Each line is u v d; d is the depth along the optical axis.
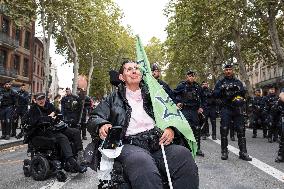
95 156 3.15
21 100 14.83
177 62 41.69
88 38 40.00
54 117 6.78
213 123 13.95
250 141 13.53
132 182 2.76
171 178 2.96
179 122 3.12
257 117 15.20
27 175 7.05
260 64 58.69
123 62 3.54
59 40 41.12
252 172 7.13
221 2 22.53
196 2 24.94
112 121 3.28
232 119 8.86
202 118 9.48
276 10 21.78
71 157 6.73
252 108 15.47
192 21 26.38
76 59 34.53
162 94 3.30
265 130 15.17
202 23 26.88
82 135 14.31
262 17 22.52
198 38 30.05
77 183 6.38
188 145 3.21
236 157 9.08
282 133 8.31
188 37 29.70
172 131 3.09
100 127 3.10
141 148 3.05
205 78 47.41
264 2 20.42
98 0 35.28
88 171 7.50
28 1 24.20
